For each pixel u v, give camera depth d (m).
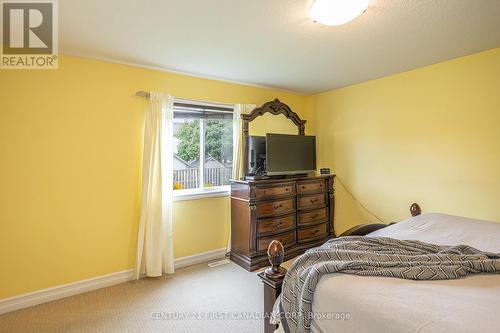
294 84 3.63
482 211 2.59
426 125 2.96
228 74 3.16
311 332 1.20
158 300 2.38
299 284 1.29
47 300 2.38
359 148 3.61
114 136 2.71
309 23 1.96
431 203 2.94
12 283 2.26
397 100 3.19
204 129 3.41
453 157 2.77
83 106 2.55
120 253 2.75
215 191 3.36
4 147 2.23
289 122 4.06
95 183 2.62
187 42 2.27
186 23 1.95
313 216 3.62
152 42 2.27
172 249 2.93
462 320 0.89
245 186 3.08
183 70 3.00
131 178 2.81
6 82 2.24
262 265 3.08
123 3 1.68
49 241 2.41
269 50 2.45
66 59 2.47
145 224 2.81
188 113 3.28
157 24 1.96
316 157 4.15
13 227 2.27
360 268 1.26
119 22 1.93
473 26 2.03
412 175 3.09
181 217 3.12
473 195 2.64
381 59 2.70
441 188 2.86
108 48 2.38
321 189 3.72
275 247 1.50
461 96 2.70
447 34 2.16
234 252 3.29
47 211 2.40
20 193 2.29
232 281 2.75
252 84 3.61
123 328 2.00
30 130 2.32
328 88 3.85
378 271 1.23
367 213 3.54
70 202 2.50
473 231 1.86
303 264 1.39
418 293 1.07
